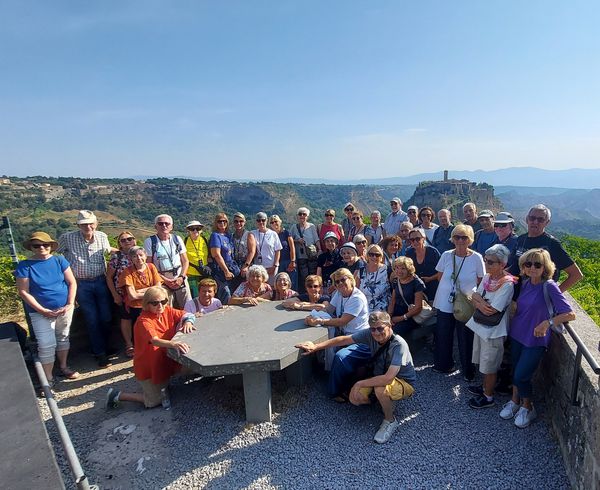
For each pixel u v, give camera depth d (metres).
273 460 3.83
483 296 4.44
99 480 3.69
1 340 4.55
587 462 3.12
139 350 4.62
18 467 2.55
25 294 4.98
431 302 6.00
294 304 5.55
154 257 6.13
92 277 5.84
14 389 3.48
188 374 5.54
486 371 4.38
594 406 3.06
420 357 5.88
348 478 3.60
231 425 4.38
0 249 12.96
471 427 4.23
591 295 11.59
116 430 4.39
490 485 3.48
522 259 4.01
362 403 4.32
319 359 5.39
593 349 3.70
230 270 6.99
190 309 5.63
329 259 7.36
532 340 3.96
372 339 4.49
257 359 4.05
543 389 4.55
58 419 3.01
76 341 6.31
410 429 4.25
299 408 4.66
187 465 3.82
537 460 3.74
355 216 8.55
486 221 6.30
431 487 3.47
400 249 6.86
